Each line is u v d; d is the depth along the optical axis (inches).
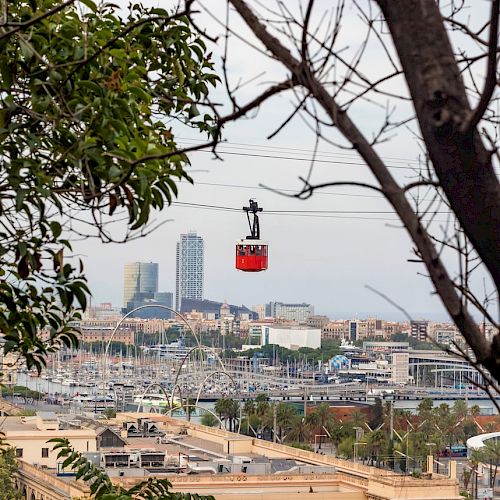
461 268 256.1
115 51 447.2
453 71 214.2
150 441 5738.2
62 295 444.8
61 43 439.5
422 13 215.6
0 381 526.9
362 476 4736.7
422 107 215.3
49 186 417.1
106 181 418.0
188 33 526.6
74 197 451.8
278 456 5590.6
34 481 4271.7
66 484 3954.2
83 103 427.5
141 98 478.9
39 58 402.0
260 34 239.5
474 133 211.3
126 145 421.7
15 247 423.5
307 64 230.8
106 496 558.6
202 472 4739.2
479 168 211.8
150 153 424.8
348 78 239.5
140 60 482.3
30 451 5049.2
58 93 421.1
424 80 214.5
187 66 531.5
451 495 4392.2
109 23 494.0
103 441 5088.6
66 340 485.7
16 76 443.8
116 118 428.5
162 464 4763.8
